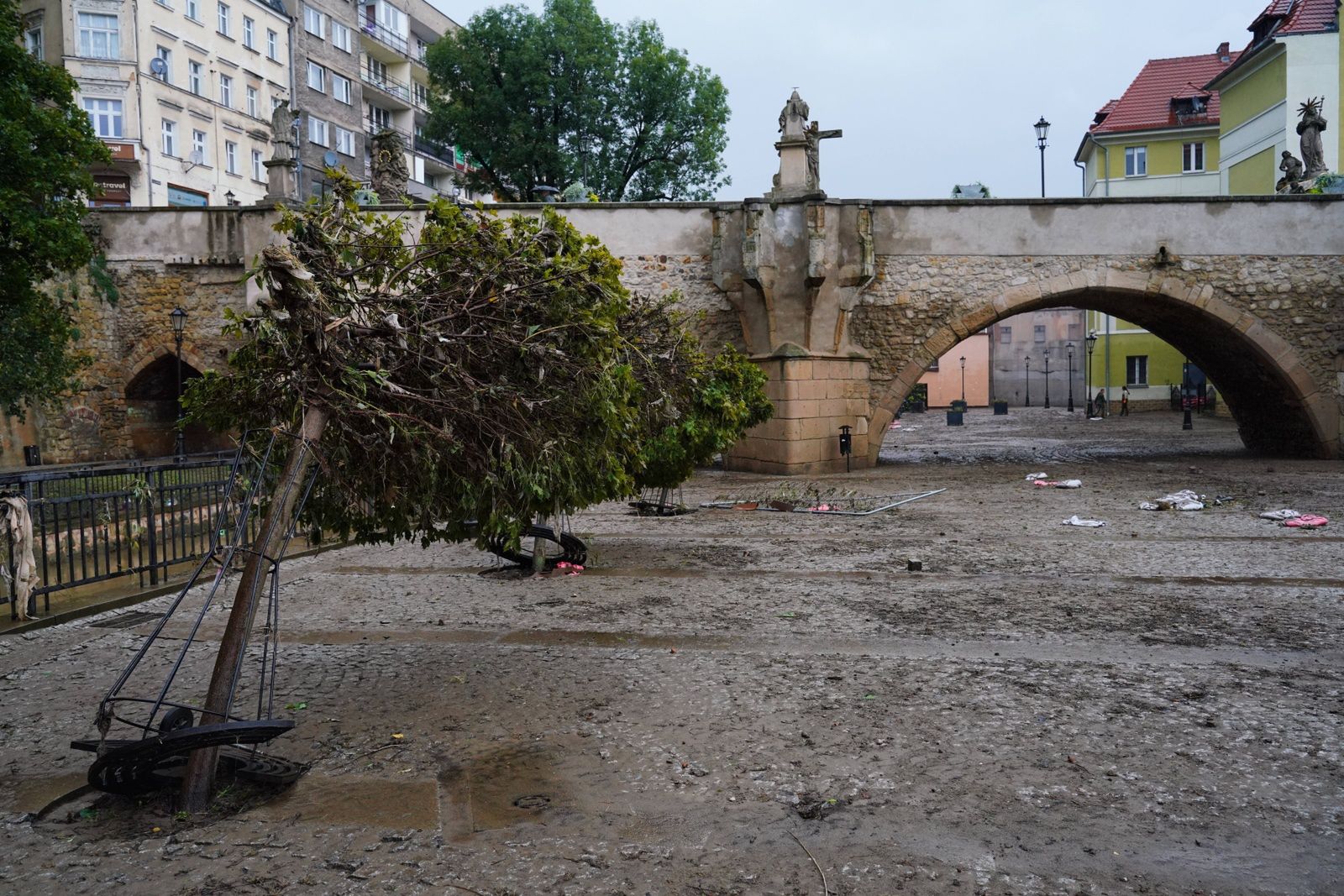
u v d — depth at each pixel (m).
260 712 4.28
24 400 21.41
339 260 4.46
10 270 16.44
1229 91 40.09
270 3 45.16
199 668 6.10
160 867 3.43
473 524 5.75
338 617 7.57
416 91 57.28
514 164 38.75
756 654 6.24
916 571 9.23
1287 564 9.31
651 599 8.12
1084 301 24.88
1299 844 3.51
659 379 8.60
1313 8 34.97
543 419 4.92
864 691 5.40
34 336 18.06
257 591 4.06
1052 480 18.52
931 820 3.74
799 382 20.92
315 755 4.50
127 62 37.47
